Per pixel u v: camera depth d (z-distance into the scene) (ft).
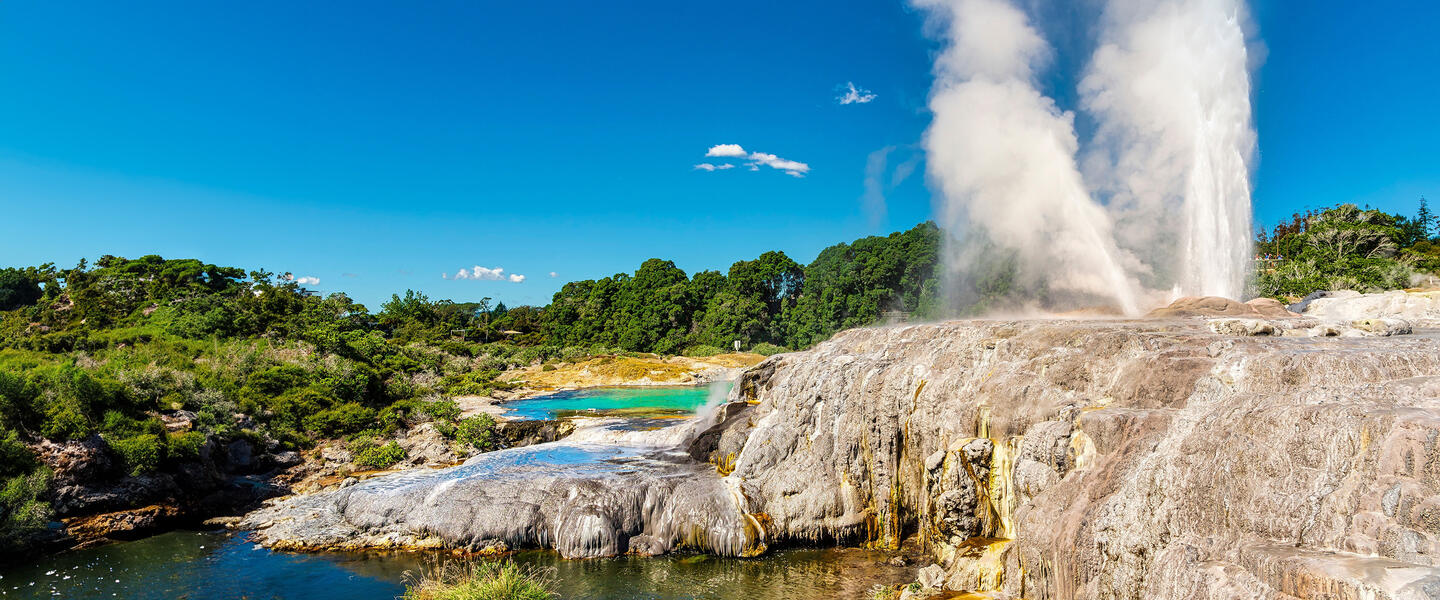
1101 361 63.93
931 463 68.64
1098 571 47.32
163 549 79.30
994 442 64.85
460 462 116.06
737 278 396.78
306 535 81.15
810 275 363.97
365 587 68.49
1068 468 55.47
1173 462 46.62
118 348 155.02
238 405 118.93
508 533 77.97
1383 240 202.69
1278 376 52.47
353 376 148.66
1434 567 31.32
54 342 156.97
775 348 332.19
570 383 242.37
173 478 91.76
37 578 70.69
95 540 81.20
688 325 397.19
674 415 145.79
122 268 318.24
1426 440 35.53
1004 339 75.00
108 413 91.45
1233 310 84.74
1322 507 37.99
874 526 77.15
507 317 554.87
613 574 70.90
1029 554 53.62
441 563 74.23
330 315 285.64
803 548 76.69
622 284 458.09
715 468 88.94
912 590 60.70
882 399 77.56
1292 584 33.78
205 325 184.75
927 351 82.07
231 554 77.56
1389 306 102.37
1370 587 30.25
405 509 83.10
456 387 197.98
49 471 79.71
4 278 332.80
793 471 79.87
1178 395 56.59
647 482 81.46
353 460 116.57
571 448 108.58
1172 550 42.14
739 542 74.79
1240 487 42.29
